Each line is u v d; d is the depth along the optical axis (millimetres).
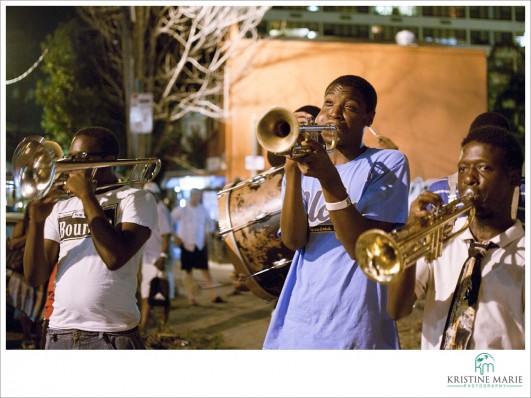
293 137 2045
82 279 2861
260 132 2090
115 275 2881
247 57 12305
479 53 12086
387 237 1875
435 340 2307
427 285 2363
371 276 1902
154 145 15656
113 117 14773
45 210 3090
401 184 2449
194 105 15914
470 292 2213
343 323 2371
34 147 2820
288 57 12195
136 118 9383
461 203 2262
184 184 18672
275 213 3473
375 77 11938
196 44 14719
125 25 11289
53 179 2762
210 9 12523
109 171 3131
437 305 2316
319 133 2428
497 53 13992
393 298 2230
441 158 11961
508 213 2287
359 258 1901
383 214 2396
